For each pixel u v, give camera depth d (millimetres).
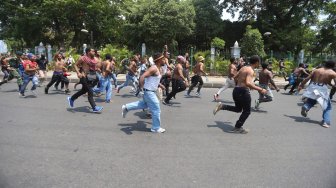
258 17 34156
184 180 4234
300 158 5270
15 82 15453
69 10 34344
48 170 4434
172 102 10688
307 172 4648
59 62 11711
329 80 7707
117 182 4105
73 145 5574
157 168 4621
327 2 31734
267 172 4605
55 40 39219
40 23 35469
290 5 32531
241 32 35531
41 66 15773
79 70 8352
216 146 5777
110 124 7168
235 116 8547
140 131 6629
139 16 29047
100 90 10219
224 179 4312
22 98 10594
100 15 36250
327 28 32969
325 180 4363
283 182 4270
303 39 31047
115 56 22156
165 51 11820
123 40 32969
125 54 22625
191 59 23531
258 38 28297
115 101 10430
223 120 8008
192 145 5789
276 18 33844
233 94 6836
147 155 5160
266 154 5426
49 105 9344
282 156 5348
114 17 37125
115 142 5816
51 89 13008
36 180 4094
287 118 8594
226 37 35250
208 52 24016
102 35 38750
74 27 38188
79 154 5121
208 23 31438
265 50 32844
